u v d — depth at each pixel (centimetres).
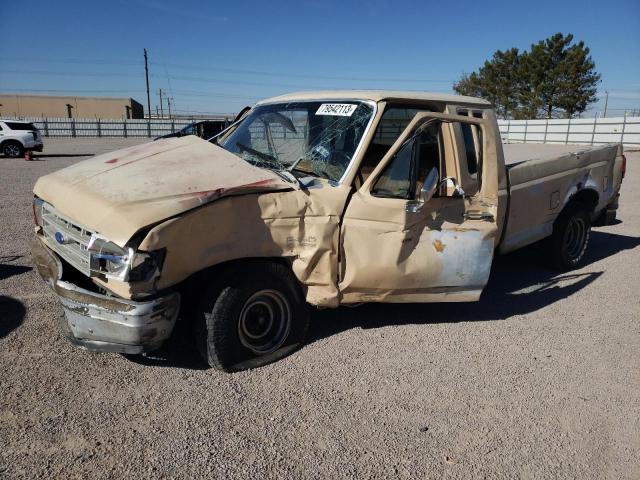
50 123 4625
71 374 354
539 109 5003
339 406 331
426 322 465
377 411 328
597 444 305
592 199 640
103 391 336
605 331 460
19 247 660
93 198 332
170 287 326
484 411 333
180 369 366
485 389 358
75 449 281
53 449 280
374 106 410
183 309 371
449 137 437
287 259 371
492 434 310
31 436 289
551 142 4088
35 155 2441
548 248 615
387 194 390
